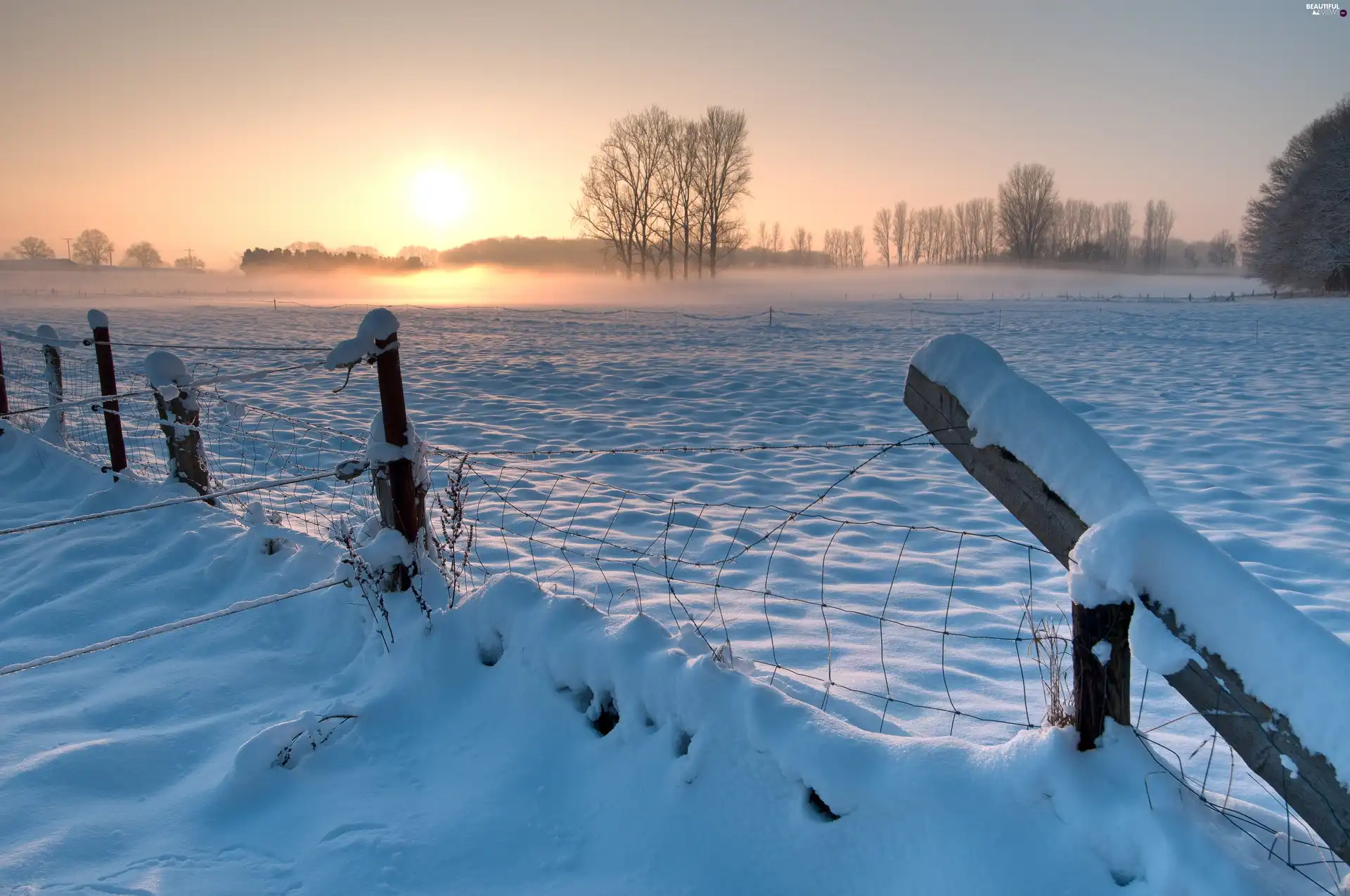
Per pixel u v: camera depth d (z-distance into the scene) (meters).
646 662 2.40
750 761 2.12
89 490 5.97
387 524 3.35
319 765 2.56
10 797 2.33
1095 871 1.65
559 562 4.92
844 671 3.49
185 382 5.26
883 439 9.25
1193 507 6.36
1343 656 1.35
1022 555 5.27
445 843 2.20
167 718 2.92
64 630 3.72
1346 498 6.50
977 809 1.78
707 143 65.06
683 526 5.85
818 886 1.93
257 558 4.18
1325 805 1.38
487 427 9.97
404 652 3.01
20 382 10.49
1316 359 16.12
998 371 1.92
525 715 2.64
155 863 2.14
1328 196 43.91
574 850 2.19
